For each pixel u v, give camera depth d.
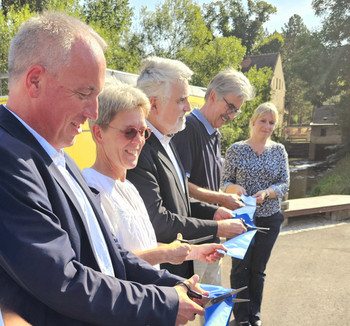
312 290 3.94
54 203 0.96
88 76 0.99
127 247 1.50
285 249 5.15
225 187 3.30
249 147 3.32
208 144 2.65
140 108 1.55
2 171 0.85
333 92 35.00
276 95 58.19
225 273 4.35
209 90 2.69
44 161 0.97
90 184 1.49
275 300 3.74
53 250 0.86
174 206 1.94
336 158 34.41
